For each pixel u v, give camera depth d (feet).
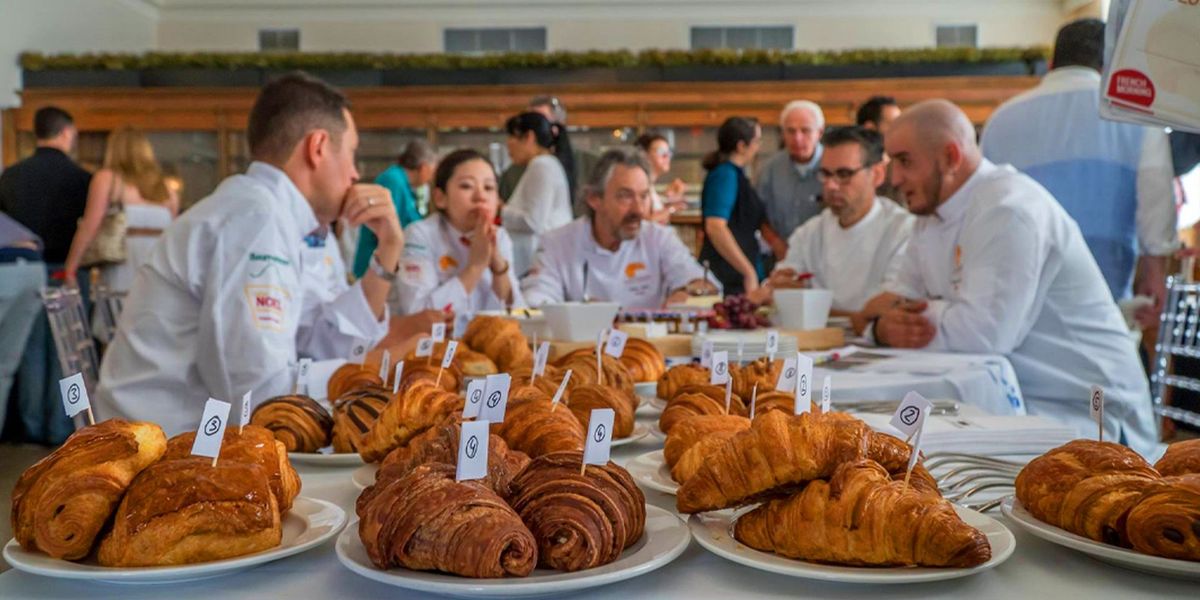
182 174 28.04
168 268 6.12
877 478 2.46
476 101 27.68
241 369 6.04
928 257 8.89
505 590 2.23
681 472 3.28
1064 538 2.61
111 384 6.12
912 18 30.83
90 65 27.86
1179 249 10.66
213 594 2.43
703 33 31.45
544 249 12.09
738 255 14.16
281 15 31.73
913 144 8.49
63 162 15.44
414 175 18.26
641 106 27.30
